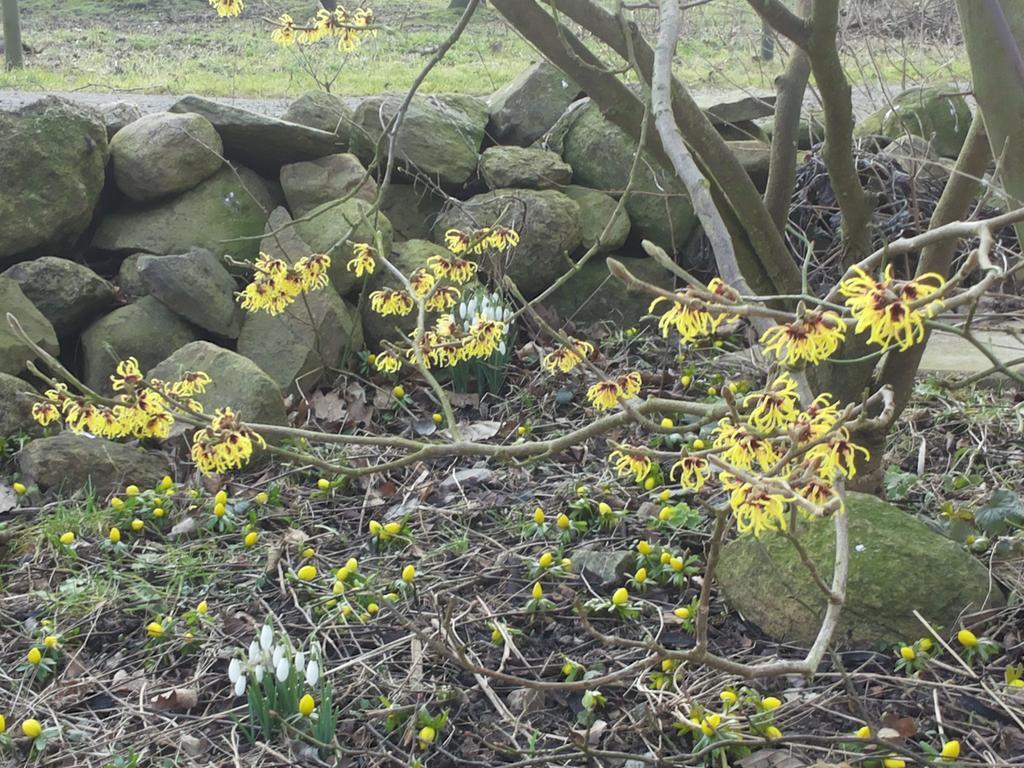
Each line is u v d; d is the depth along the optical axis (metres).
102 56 11.81
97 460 3.81
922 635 2.77
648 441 4.07
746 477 1.63
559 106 5.73
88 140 4.59
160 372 4.18
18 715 2.74
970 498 3.56
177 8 16.72
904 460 3.89
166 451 4.07
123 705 2.77
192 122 4.80
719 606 3.06
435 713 2.69
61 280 4.37
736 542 3.13
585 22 2.94
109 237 4.79
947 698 2.61
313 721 2.60
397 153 5.25
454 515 3.65
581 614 2.01
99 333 4.39
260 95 8.92
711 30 9.18
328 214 4.91
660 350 5.07
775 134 3.52
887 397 1.87
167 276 4.48
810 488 1.73
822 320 1.61
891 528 2.94
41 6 16.94
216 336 4.60
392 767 2.51
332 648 2.95
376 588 3.21
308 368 4.55
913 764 2.39
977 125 3.03
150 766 2.55
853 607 2.80
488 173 5.42
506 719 2.62
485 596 3.16
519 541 3.47
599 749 2.54
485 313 4.52
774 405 1.80
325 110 5.23
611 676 2.15
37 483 3.75
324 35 3.38
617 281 5.37
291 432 2.53
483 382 4.62
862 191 3.24
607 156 5.54
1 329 4.13
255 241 4.89
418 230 5.38
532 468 3.95
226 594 3.22
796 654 2.82
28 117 4.43
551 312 5.27
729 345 5.11
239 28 14.09
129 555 3.41
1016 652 2.73
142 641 3.04
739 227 3.26
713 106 5.92
